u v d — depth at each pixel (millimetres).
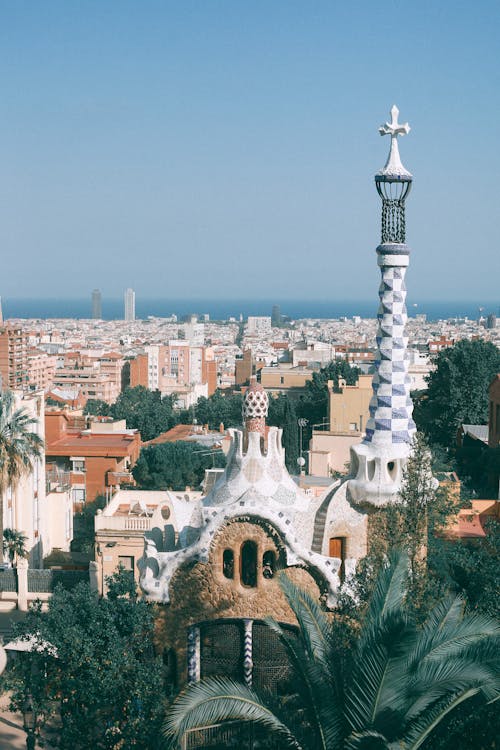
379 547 36531
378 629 23578
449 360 113750
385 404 38594
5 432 59188
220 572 36969
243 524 36594
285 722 24453
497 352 115562
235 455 38188
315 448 89250
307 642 25312
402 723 23312
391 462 38438
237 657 36938
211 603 37031
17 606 50000
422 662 24422
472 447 97688
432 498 37688
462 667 23797
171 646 37562
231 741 30453
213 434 129875
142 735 30969
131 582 38406
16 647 41406
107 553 52094
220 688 24141
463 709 25031
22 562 50406
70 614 36219
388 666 23078
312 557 36500
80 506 93500
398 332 38750
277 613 36562
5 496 65062
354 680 23750
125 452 95500
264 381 179500
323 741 23797
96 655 35188
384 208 39219
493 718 25656
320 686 24219
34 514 70750
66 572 50875
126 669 33969
